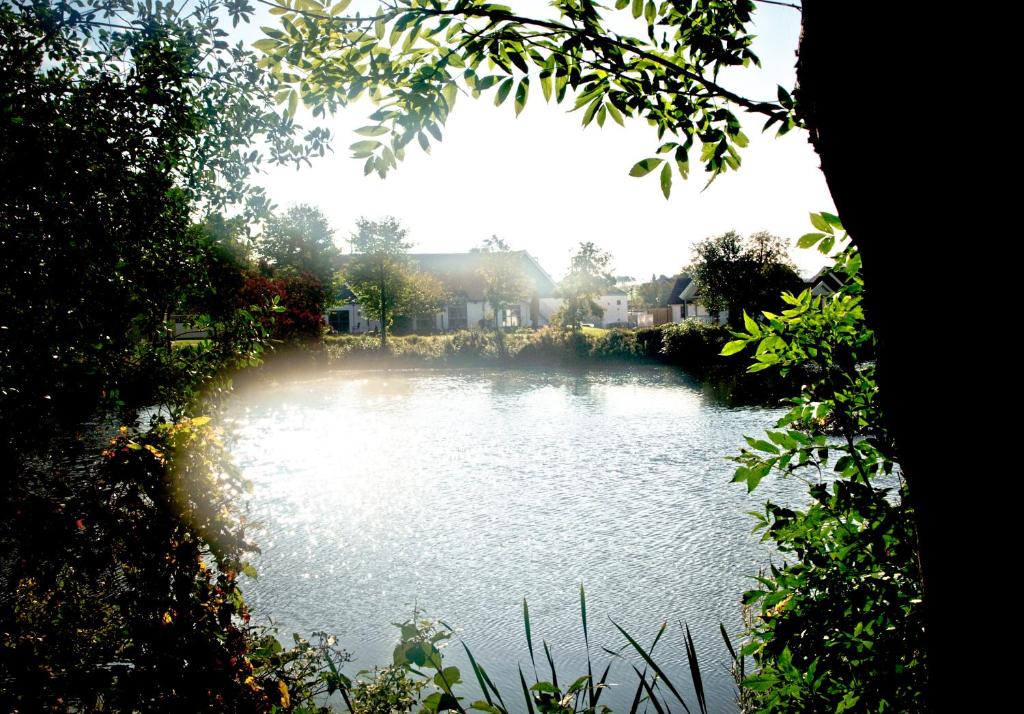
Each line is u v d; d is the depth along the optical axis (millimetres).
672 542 9938
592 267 51531
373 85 2670
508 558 9461
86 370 3814
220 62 4570
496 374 35094
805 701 2357
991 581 1047
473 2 2418
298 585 8531
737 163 2996
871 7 1143
